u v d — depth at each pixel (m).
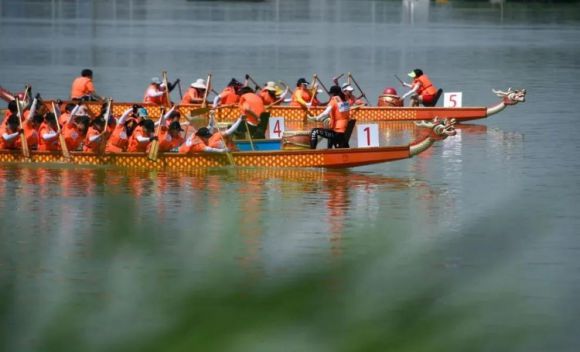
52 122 82.44
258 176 80.50
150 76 175.25
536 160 94.00
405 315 16.77
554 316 44.84
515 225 23.89
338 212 68.19
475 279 22.44
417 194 75.81
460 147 101.94
